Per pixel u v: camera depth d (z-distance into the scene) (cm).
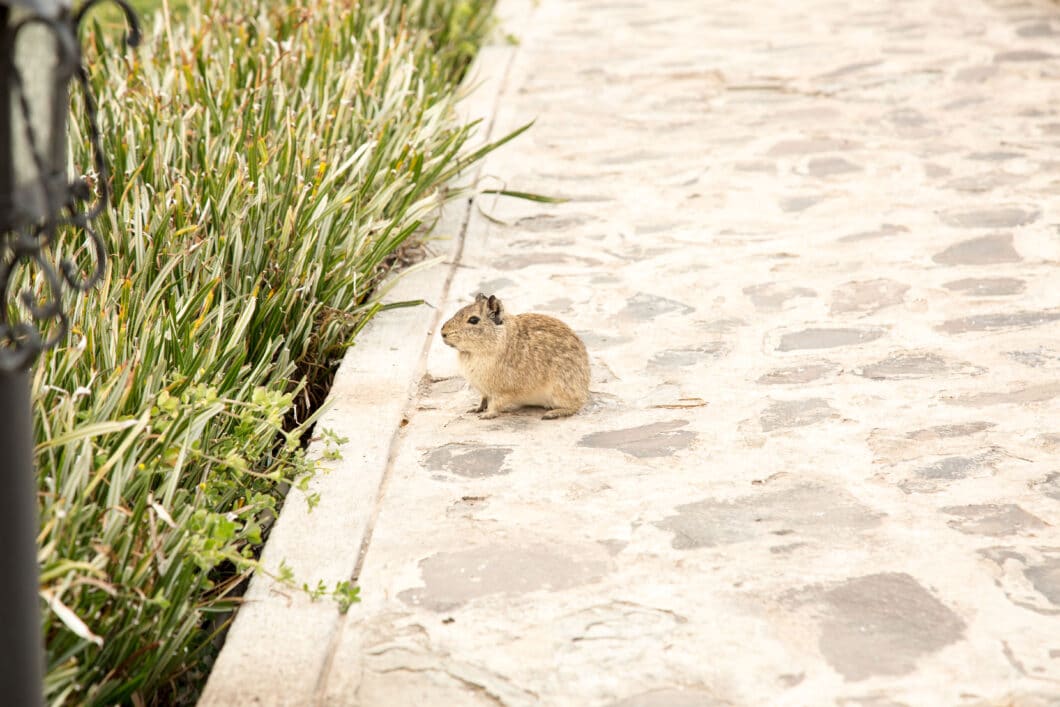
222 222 621
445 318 686
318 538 476
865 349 639
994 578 440
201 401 457
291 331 621
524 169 935
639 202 868
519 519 490
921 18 1360
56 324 478
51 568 352
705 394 597
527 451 547
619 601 433
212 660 439
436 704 383
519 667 399
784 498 500
